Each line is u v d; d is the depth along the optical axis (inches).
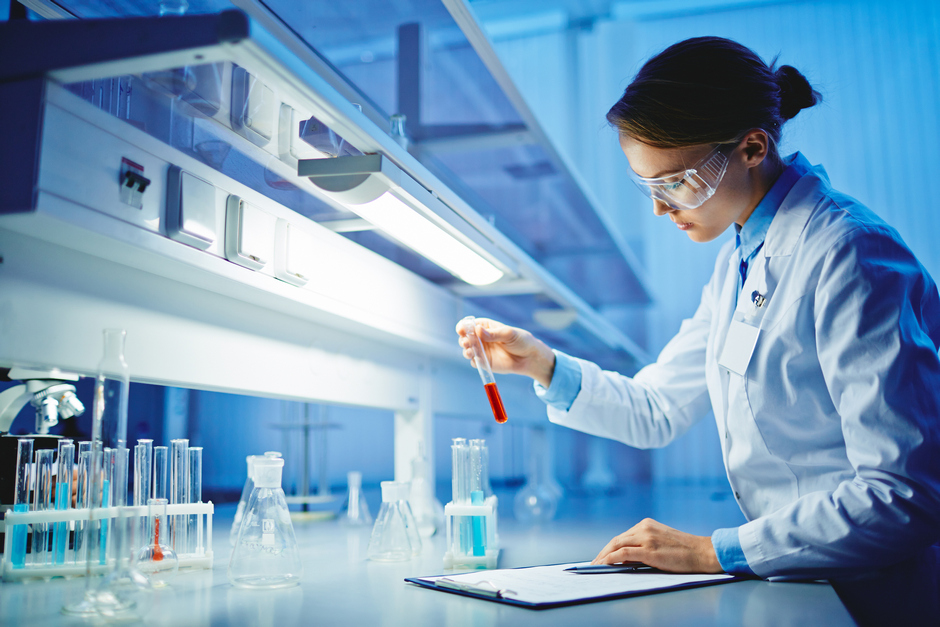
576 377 62.3
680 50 44.8
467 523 48.8
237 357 51.9
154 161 38.9
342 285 58.8
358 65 71.5
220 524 89.8
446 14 58.9
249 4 54.4
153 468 48.0
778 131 47.6
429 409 88.8
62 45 31.8
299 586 41.1
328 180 44.5
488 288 86.0
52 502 44.5
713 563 42.4
